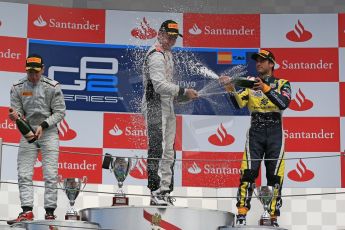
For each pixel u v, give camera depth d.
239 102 12.53
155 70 11.59
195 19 14.72
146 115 11.66
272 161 12.38
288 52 14.63
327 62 14.59
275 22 14.72
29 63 12.02
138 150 14.23
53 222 11.06
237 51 14.65
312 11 14.78
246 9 14.80
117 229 11.21
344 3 14.80
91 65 14.44
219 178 14.20
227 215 11.56
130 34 14.63
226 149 14.32
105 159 11.96
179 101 11.95
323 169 14.21
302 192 14.12
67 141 14.12
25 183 11.99
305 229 13.97
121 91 14.40
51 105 12.20
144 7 14.76
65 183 11.82
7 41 14.28
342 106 14.44
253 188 12.28
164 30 11.77
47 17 14.47
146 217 11.18
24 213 11.84
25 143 12.10
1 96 14.07
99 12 14.62
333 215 14.01
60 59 14.40
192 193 14.09
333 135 14.34
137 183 14.04
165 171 11.69
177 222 11.22
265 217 11.91
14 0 14.49
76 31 14.51
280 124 12.50
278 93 12.16
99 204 13.89
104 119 14.28
